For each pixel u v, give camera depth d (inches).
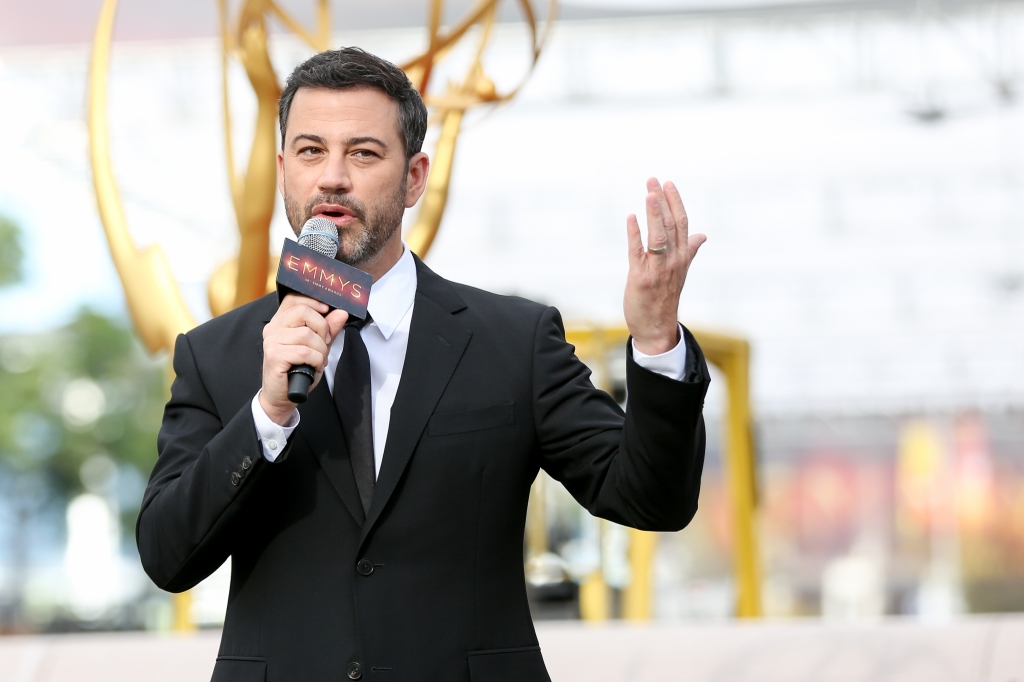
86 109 477.4
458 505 213.2
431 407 215.9
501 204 1936.5
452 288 234.5
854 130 1744.6
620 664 489.1
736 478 908.0
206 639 510.9
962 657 470.9
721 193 1931.6
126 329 2362.2
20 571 2303.2
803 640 487.8
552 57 1652.3
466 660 208.4
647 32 1595.7
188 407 226.5
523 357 224.5
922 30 1550.2
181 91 1658.5
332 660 204.5
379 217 220.2
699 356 207.9
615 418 223.6
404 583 207.8
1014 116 1676.9
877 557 2440.9
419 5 1189.7
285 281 204.5
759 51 1641.2
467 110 482.9
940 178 1875.0
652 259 202.5
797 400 2242.9
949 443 2401.6
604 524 848.9
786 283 2009.1
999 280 1971.0
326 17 491.8
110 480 2372.0
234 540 214.8
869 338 2084.2
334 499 210.8
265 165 432.1
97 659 500.7
